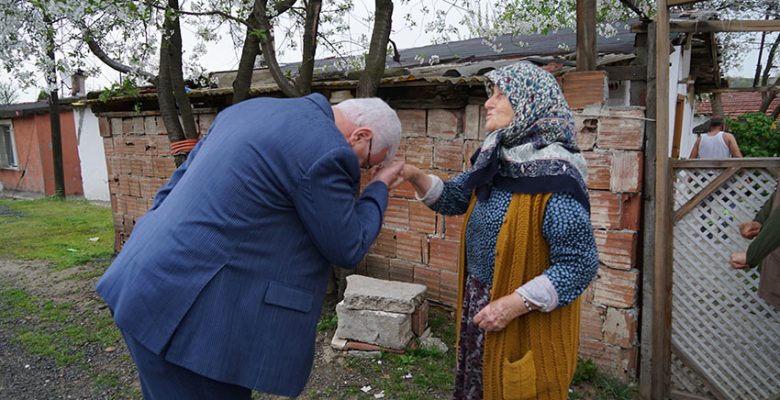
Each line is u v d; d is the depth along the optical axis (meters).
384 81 3.52
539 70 1.67
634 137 2.75
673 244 2.80
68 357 3.43
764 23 2.71
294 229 1.53
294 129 1.47
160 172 5.35
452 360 3.21
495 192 1.75
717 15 3.24
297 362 1.59
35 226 8.36
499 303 1.64
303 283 1.57
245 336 1.49
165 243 1.46
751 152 8.19
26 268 5.56
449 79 3.21
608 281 2.96
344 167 1.49
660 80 2.59
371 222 1.62
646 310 2.84
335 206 1.47
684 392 2.84
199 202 1.46
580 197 1.61
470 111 3.49
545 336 1.70
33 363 3.37
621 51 3.60
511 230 1.66
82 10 3.28
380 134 1.66
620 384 2.94
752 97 14.14
